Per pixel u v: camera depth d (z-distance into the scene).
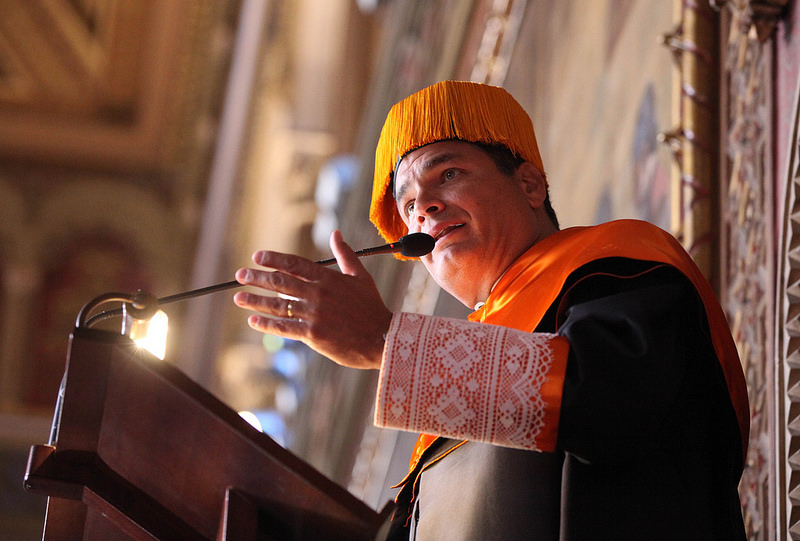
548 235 2.22
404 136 2.25
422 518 1.88
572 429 1.63
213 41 13.43
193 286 15.53
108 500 1.74
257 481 1.70
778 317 2.53
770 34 2.80
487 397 1.64
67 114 14.81
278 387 14.25
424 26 8.23
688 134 3.30
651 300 1.73
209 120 14.50
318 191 14.75
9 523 14.09
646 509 1.70
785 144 2.67
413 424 1.66
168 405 1.72
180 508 1.78
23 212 15.38
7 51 13.92
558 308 1.83
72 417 1.74
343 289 1.73
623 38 4.30
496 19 6.49
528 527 1.72
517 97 6.09
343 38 14.01
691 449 1.79
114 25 13.49
